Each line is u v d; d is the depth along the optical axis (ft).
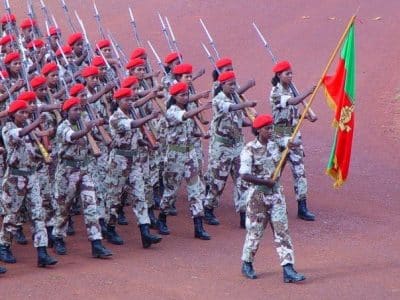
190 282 128.67
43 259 134.51
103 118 150.82
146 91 159.53
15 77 163.94
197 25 317.63
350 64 132.87
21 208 135.74
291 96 157.69
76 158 139.33
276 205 127.44
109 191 146.82
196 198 151.23
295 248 145.59
